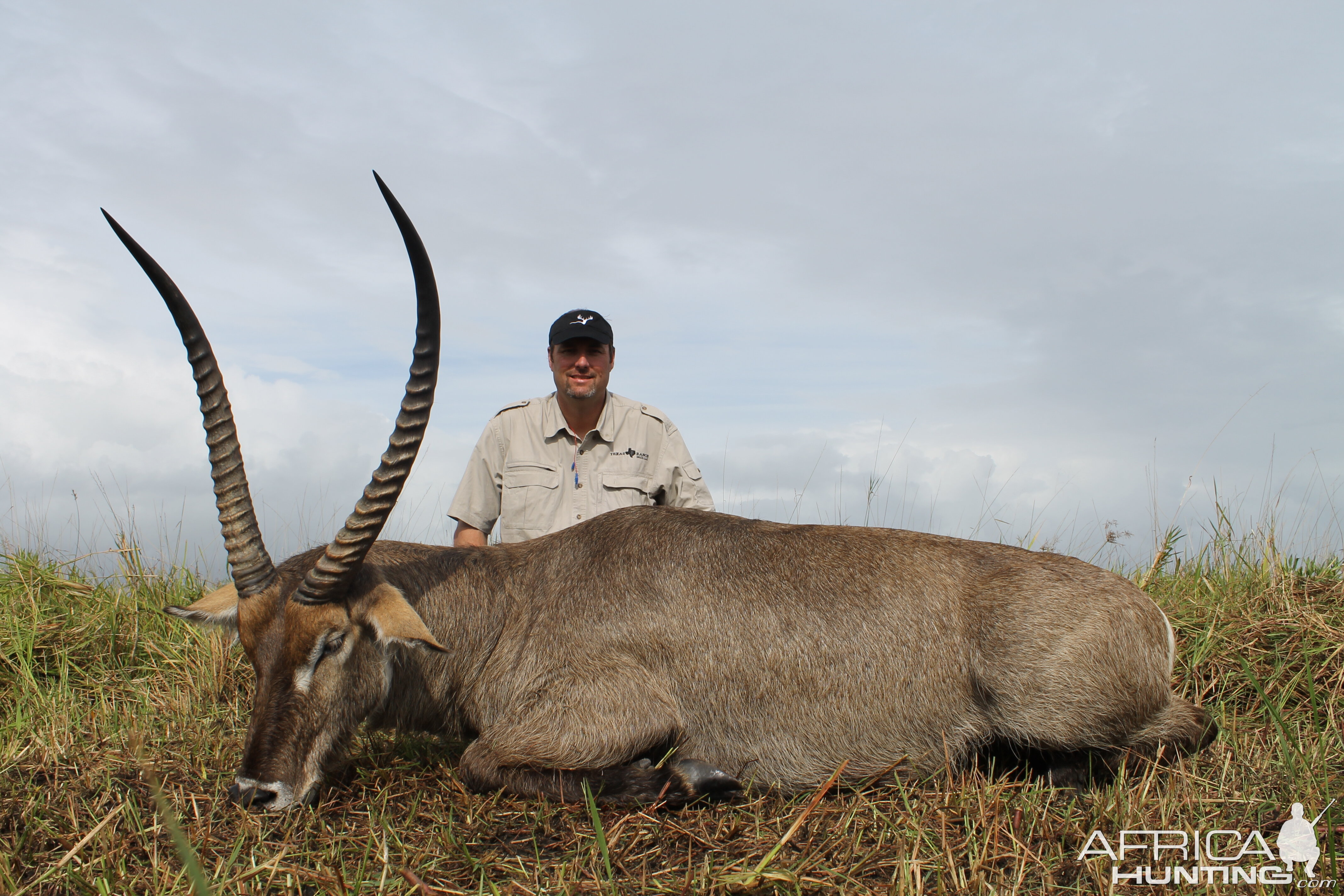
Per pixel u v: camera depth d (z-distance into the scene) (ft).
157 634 16.51
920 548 11.38
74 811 9.27
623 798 9.89
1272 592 15.44
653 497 16.84
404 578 11.10
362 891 8.00
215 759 11.02
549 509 15.79
